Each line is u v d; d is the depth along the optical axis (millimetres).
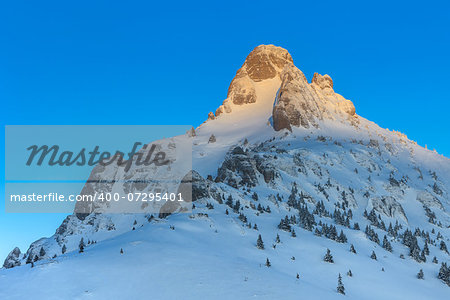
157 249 88188
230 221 126000
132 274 70750
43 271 71000
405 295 94188
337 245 126125
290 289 70750
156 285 66250
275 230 129625
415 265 126062
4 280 67375
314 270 99438
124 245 92000
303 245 118625
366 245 134750
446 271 115375
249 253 100812
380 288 95750
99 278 68375
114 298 61188
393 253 135625
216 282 68938
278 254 106625
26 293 61688
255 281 72125
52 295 61031
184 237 103812
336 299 72312
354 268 107250
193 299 61000
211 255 89375
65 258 81875
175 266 76062
